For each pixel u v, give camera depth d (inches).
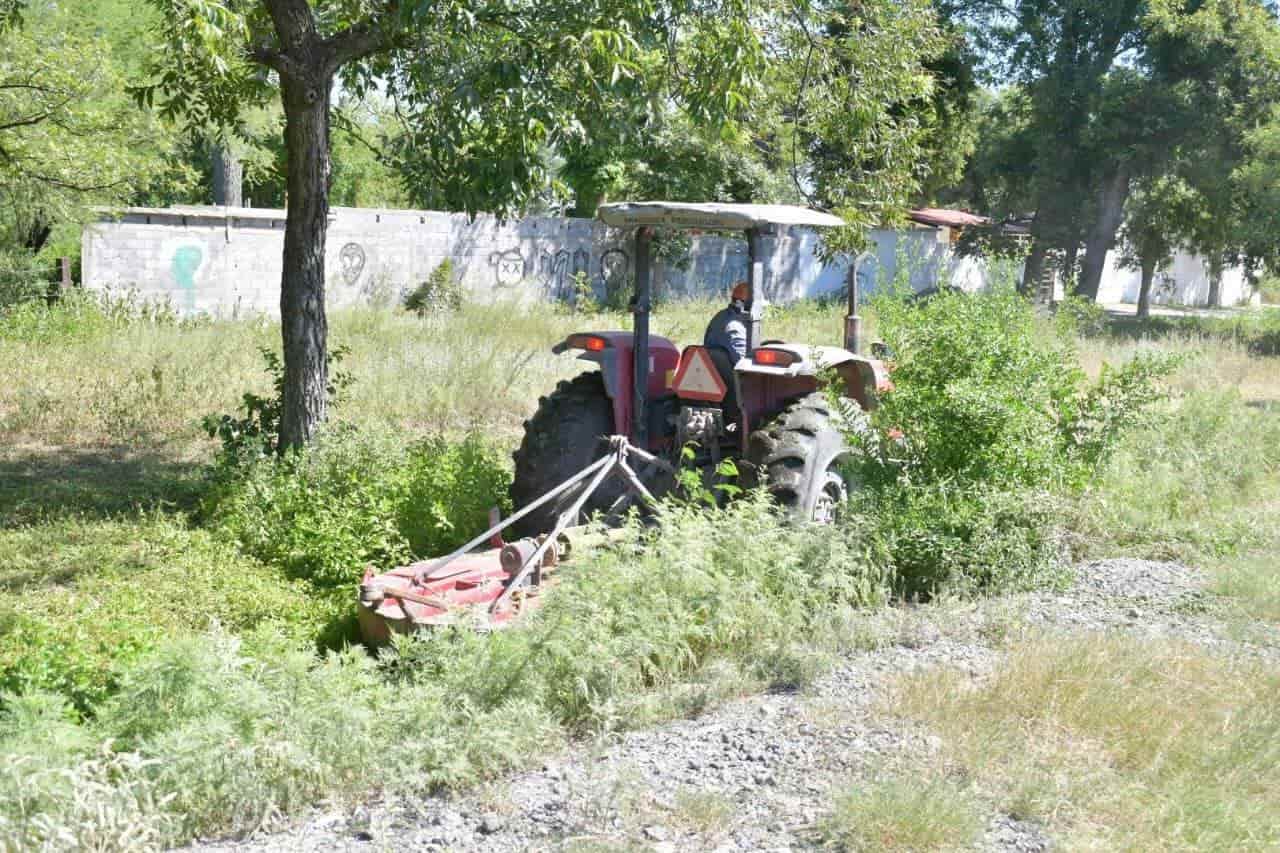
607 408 321.7
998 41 1363.2
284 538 320.8
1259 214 1230.9
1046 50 1344.7
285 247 372.8
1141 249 1562.5
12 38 532.1
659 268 1120.2
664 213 292.8
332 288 945.5
